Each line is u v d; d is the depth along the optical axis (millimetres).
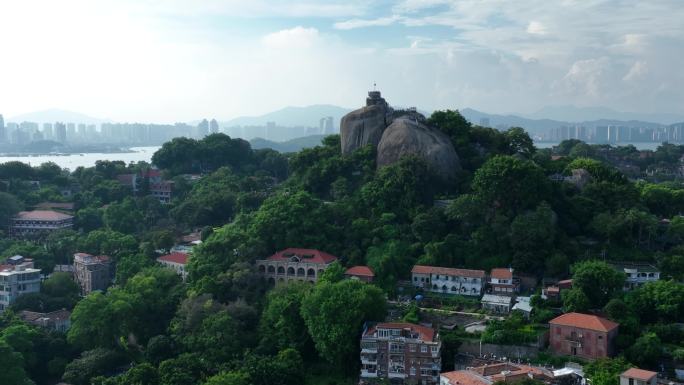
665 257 188500
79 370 169000
